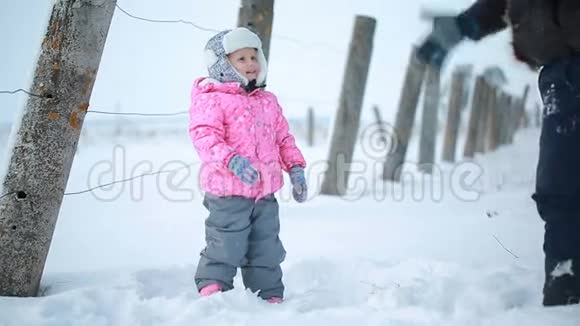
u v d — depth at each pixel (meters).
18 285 2.77
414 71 10.31
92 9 2.78
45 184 2.79
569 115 2.25
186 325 2.32
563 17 2.27
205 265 2.88
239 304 2.57
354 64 7.96
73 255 4.18
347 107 7.95
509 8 2.49
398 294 2.61
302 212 6.09
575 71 2.26
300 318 2.36
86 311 2.48
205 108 2.86
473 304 2.50
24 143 2.77
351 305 2.69
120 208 6.77
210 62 2.96
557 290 2.28
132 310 2.49
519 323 2.15
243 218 2.85
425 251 4.07
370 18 8.03
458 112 14.44
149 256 4.14
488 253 3.95
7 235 2.76
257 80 3.03
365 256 3.83
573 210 2.25
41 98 2.76
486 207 6.57
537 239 4.42
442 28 2.68
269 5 5.21
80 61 2.79
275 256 2.95
